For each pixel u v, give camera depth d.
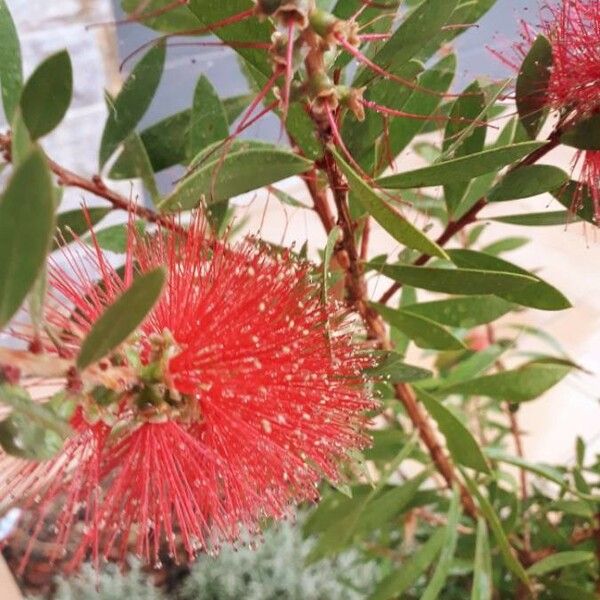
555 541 0.32
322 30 0.14
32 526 0.42
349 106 0.16
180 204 0.17
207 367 0.17
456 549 0.33
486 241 0.52
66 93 0.14
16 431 0.12
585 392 0.49
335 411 0.18
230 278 0.18
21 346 0.33
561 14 0.18
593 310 0.51
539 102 0.19
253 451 0.17
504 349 0.31
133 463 0.17
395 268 0.20
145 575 0.43
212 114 0.22
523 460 0.30
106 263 0.18
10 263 0.10
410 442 0.28
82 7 0.42
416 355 0.48
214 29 0.16
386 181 0.18
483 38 0.30
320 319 0.18
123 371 0.15
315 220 0.46
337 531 0.28
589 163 0.20
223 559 0.43
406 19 0.17
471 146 0.22
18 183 0.09
